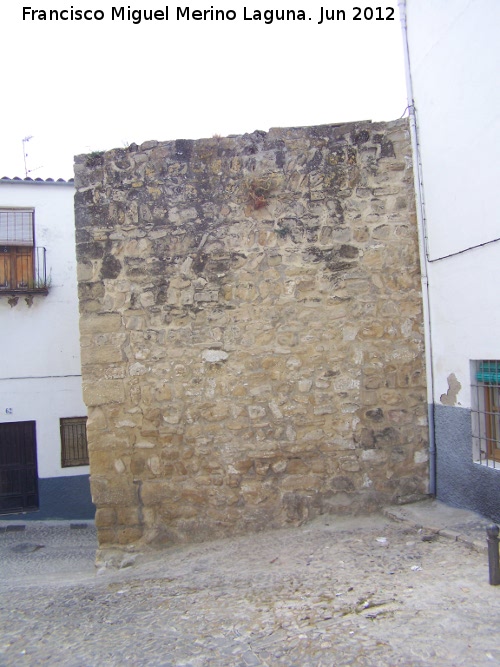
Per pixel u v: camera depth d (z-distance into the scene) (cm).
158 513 647
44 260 1125
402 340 655
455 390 598
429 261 638
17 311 1123
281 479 647
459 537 519
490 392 559
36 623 454
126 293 659
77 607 486
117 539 647
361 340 654
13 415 1114
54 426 1123
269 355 652
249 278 657
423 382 655
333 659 335
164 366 654
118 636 407
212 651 364
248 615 415
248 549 594
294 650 351
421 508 623
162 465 648
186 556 612
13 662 381
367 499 645
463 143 559
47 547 959
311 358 652
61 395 1129
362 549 538
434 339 636
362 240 658
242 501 646
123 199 665
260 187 655
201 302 657
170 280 659
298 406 650
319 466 648
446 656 327
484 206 530
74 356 1136
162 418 651
